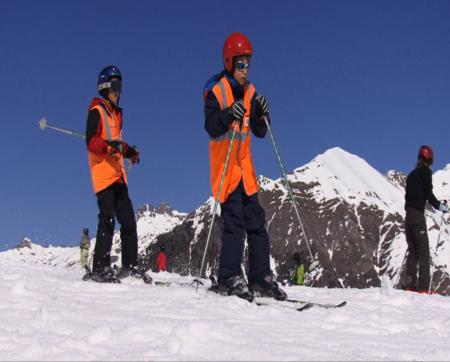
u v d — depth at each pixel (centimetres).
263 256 481
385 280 575
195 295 446
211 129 477
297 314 380
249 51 487
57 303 359
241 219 476
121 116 626
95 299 391
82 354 234
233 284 451
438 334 344
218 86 483
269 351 253
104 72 617
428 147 832
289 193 543
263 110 501
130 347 252
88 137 593
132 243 607
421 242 812
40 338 261
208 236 478
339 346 279
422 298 563
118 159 587
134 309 354
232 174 480
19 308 337
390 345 293
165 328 283
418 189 820
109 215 588
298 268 1819
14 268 779
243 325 321
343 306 436
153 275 853
